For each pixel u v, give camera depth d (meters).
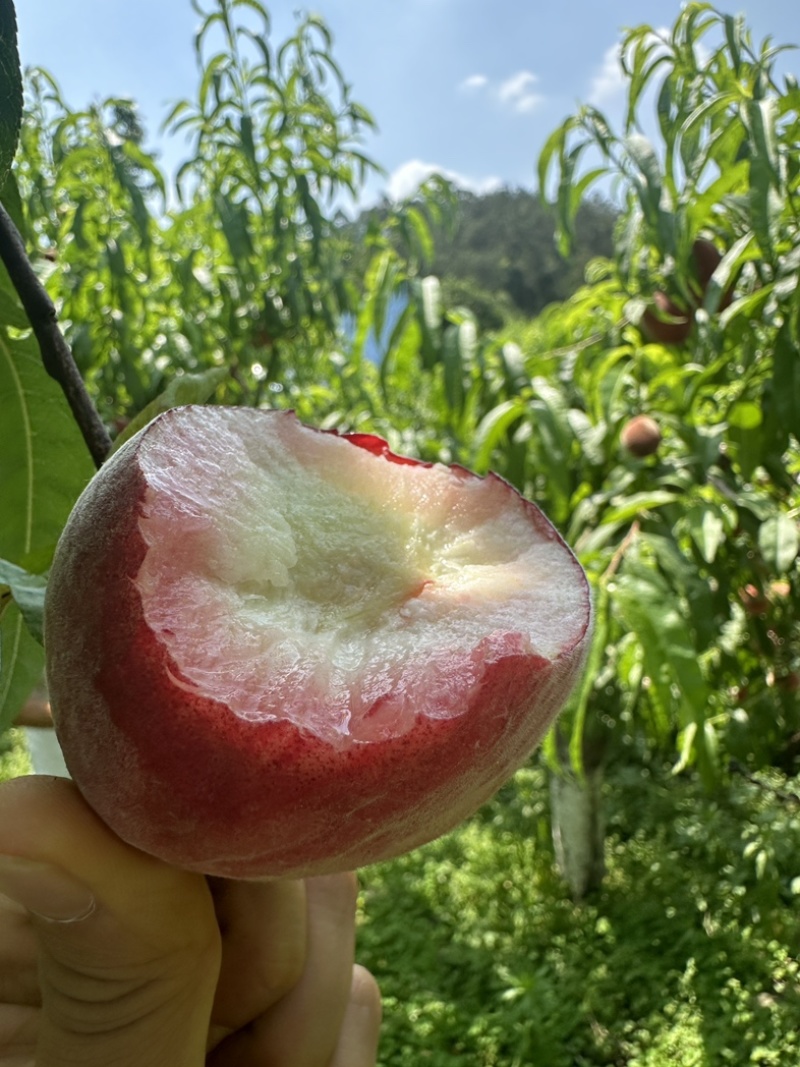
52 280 2.93
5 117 0.73
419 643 0.72
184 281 3.45
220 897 1.10
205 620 0.66
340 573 0.80
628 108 2.28
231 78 3.26
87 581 0.64
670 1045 2.97
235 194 3.54
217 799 0.60
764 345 2.44
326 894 1.31
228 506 0.74
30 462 1.02
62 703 0.65
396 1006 3.36
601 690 3.00
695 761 2.03
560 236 2.66
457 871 4.21
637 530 2.19
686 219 2.17
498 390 3.12
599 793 3.79
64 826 0.68
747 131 1.94
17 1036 0.97
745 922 3.39
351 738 0.62
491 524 0.90
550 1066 2.99
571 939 3.60
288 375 4.66
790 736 3.49
